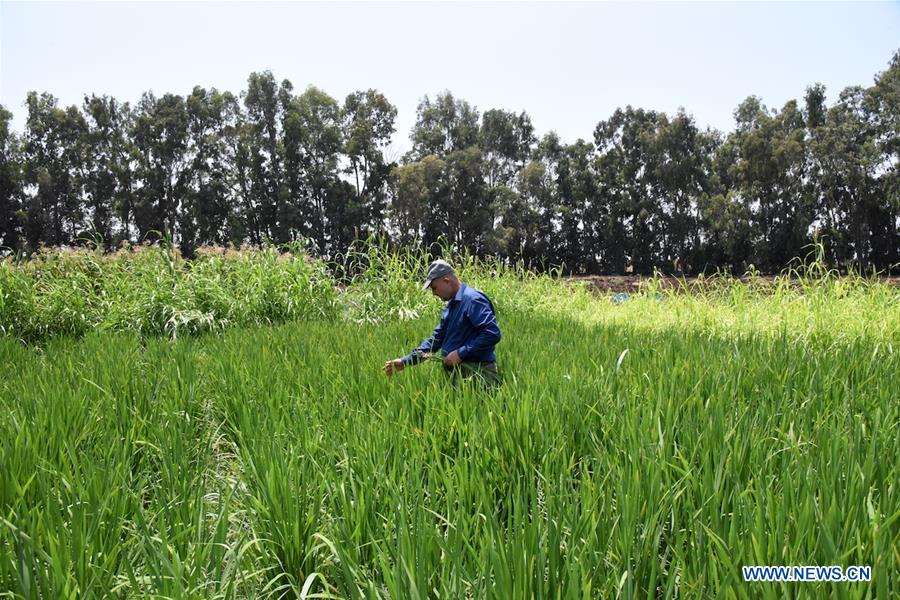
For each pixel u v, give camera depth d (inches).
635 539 103.0
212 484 160.4
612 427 157.6
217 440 189.9
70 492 126.2
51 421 168.1
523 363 248.1
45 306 472.4
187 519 120.2
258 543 117.2
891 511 106.7
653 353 265.7
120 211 2338.8
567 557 94.3
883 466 122.2
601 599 91.9
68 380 239.3
